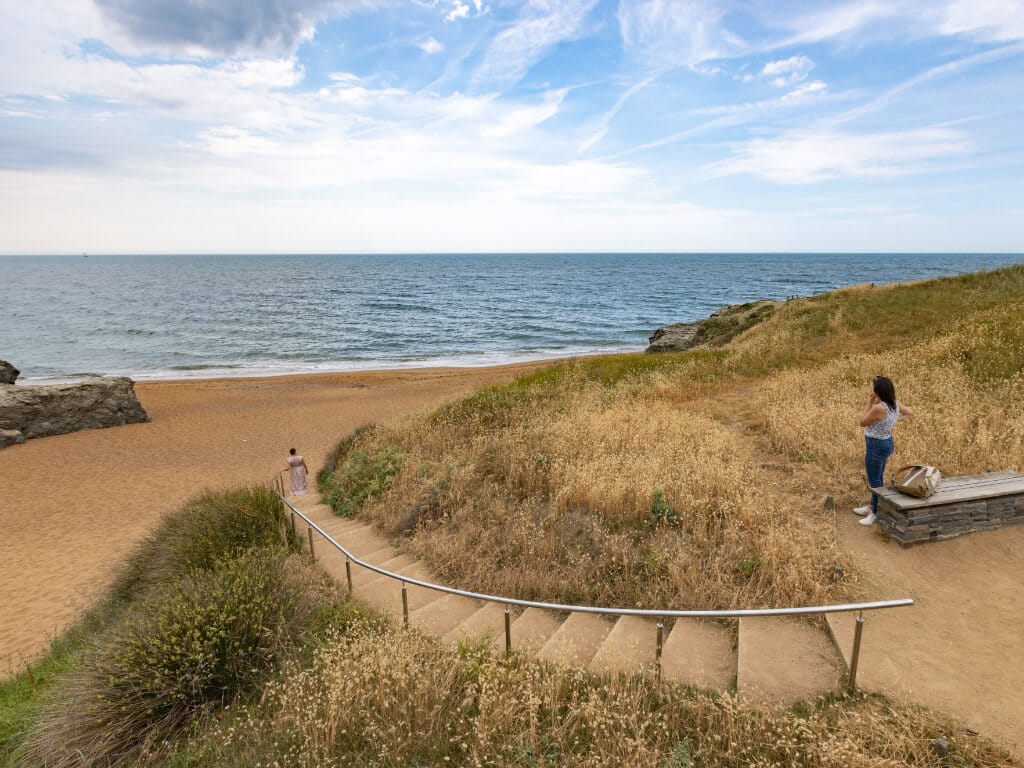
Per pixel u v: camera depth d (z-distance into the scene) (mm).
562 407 13867
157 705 5078
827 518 6570
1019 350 12000
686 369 16953
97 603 8992
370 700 4559
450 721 4266
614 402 13344
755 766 3449
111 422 22859
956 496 5789
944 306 19438
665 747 3785
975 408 9117
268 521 9523
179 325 57250
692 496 7188
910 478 5844
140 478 16672
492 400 15391
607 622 5523
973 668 4082
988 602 4836
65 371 37031
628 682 4230
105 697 5109
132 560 9555
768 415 10680
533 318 64188
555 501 7926
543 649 5078
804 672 4246
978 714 3648
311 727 4379
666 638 5008
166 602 6273
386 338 50375
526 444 10547
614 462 8641
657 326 57906
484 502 8742
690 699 4125
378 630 5621
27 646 8453
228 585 6293
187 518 9922
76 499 15039
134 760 4777
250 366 38594
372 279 133250
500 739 4016
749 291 96938
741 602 5242
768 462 8648
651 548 6469
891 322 18750
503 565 7059
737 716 3801
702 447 9016
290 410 24922
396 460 11617
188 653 5270
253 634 5695
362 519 9930
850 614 4789
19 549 12102
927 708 3719
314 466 17031
